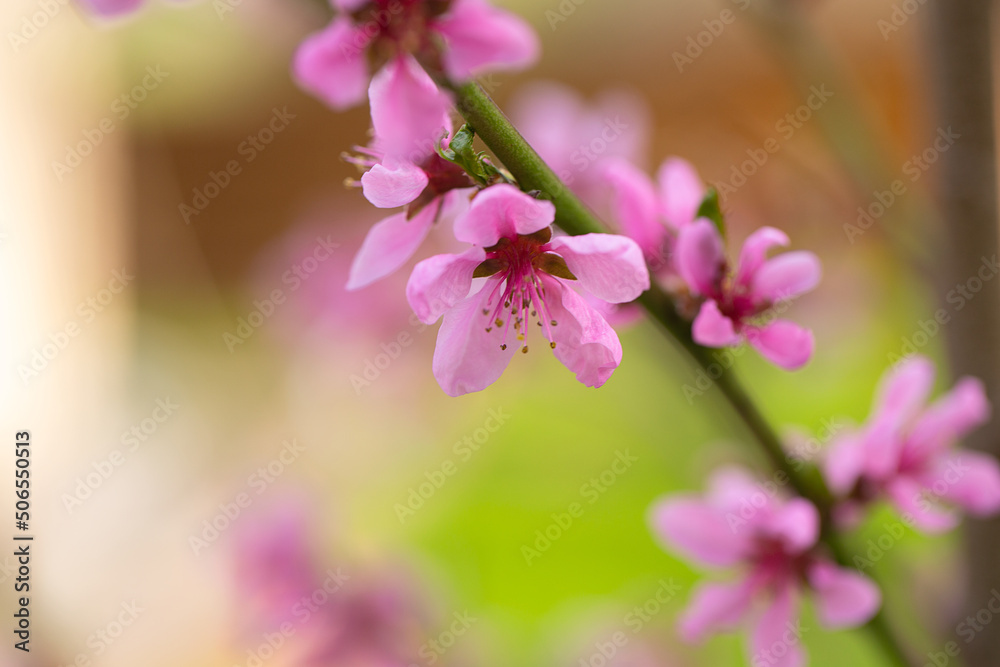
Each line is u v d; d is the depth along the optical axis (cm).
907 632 42
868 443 39
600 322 36
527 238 36
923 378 39
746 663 47
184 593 60
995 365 41
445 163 36
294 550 46
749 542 39
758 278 37
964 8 40
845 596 39
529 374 65
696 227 37
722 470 41
